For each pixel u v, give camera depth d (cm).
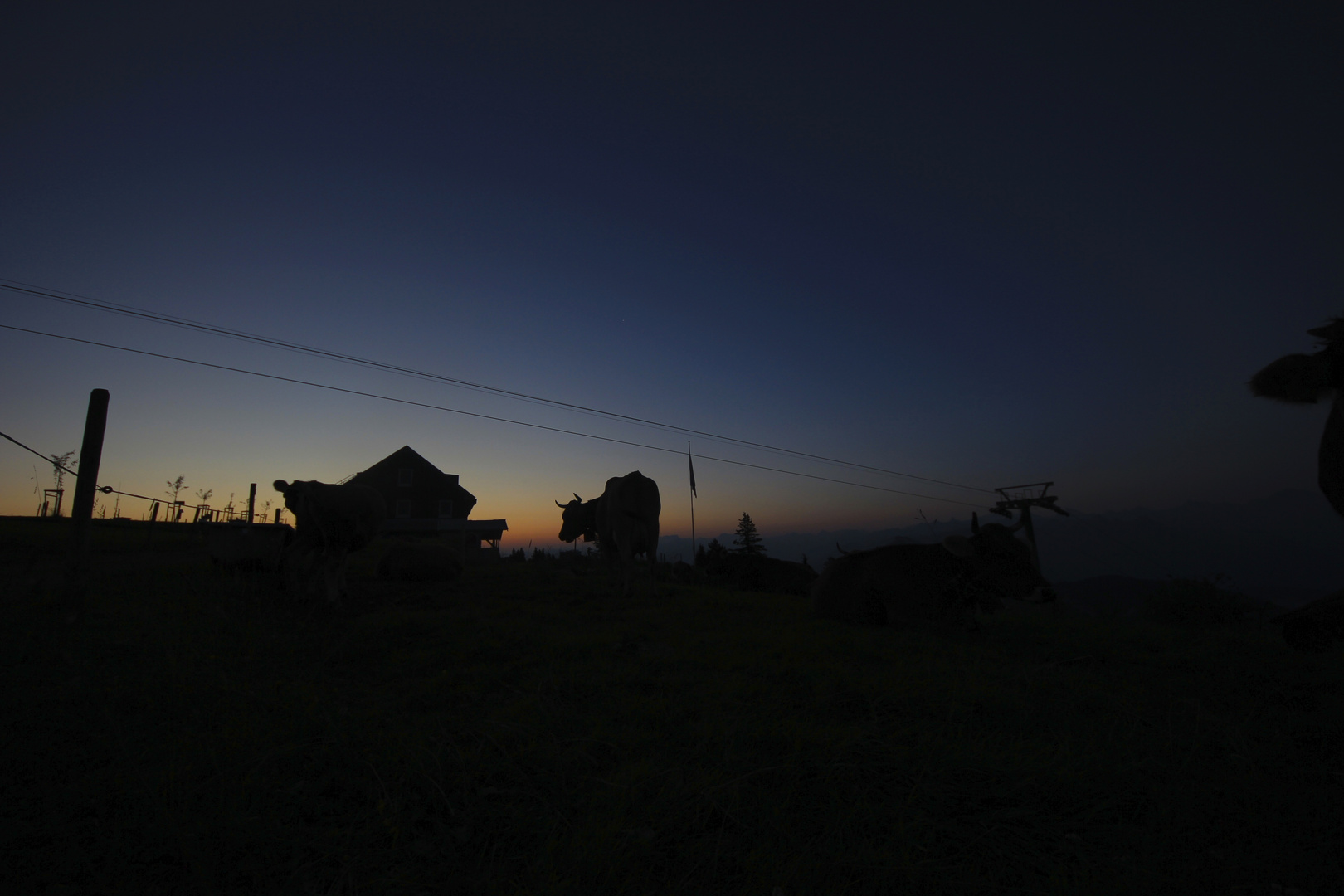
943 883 208
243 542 864
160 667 408
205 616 594
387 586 942
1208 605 965
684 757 295
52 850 207
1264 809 262
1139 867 218
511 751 305
